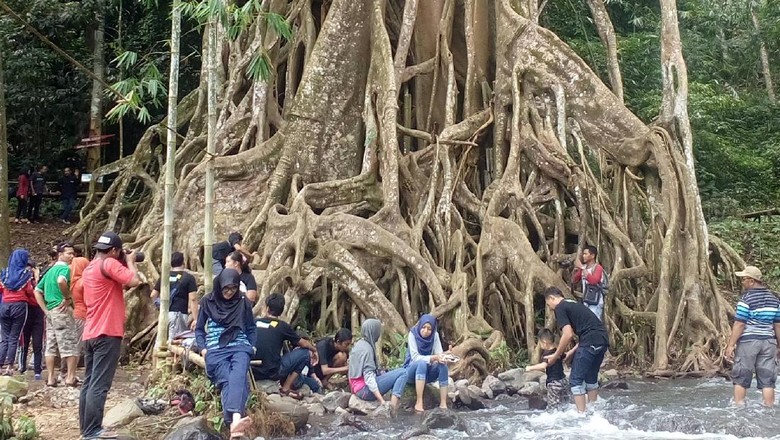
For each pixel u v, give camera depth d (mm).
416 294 12711
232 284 7246
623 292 13734
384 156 14227
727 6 28094
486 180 15406
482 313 12359
